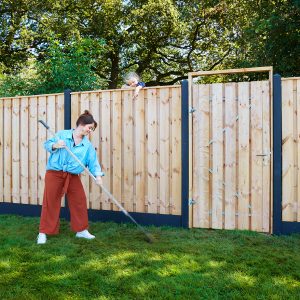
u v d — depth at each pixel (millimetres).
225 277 3494
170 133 5594
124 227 5516
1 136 6617
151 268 3717
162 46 21297
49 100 6301
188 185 5461
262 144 5172
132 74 5930
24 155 6445
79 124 4809
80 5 19594
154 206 5672
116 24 20469
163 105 5625
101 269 3697
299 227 5020
